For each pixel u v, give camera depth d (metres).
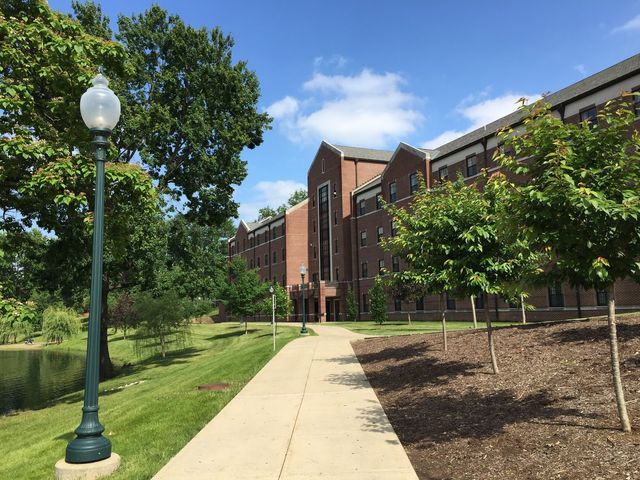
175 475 5.41
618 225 4.94
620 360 7.54
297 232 60.62
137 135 23.00
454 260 8.85
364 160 51.72
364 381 10.67
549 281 5.82
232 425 7.52
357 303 47.19
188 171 25.44
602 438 5.06
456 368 9.97
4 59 10.91
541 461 4.86
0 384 28.80
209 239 73.44
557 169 4.97
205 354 30.14
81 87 11.98
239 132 25.17
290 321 58.09
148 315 32.44
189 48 24.62
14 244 15.45
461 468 5.09
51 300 67.75
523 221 5.55
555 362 8.51
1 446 10.88
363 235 46.91
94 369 6.05
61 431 10.41
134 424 8.19
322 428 7.08
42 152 10.84
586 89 24.98
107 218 13.95
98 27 23.69
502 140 6.24
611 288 5.34
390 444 6.14
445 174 34.94
